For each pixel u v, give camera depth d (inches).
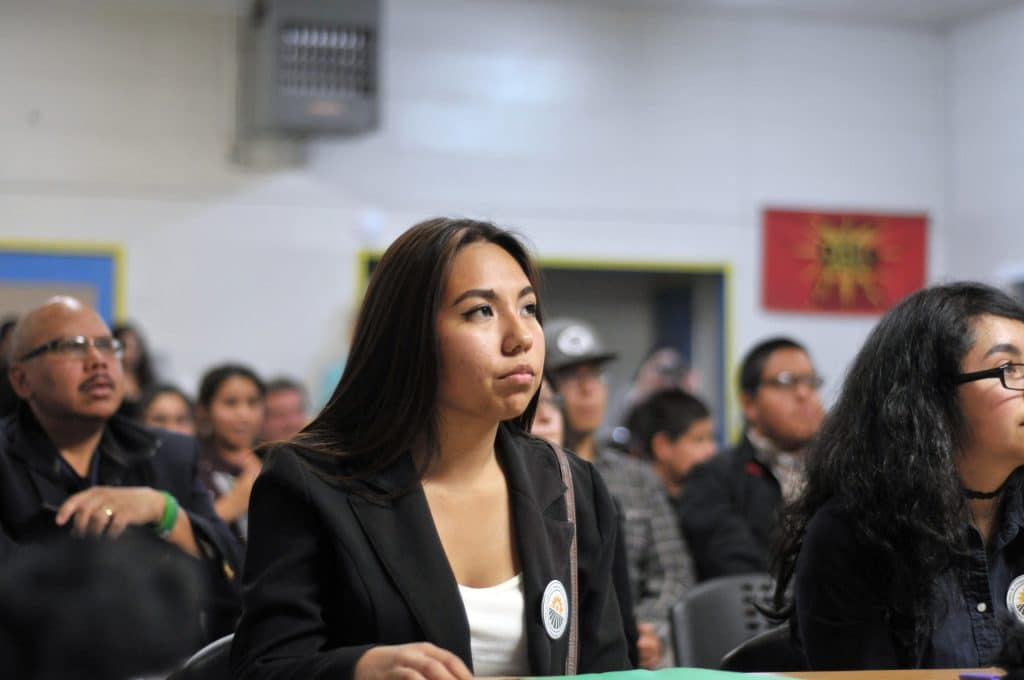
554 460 72.6
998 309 79.5
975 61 291.4
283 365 259.8
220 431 171.0
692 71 286.0
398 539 64.4
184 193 255.9
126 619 51.9
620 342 319.9
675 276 303.6
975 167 291.1
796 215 289.4
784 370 147.9
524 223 275.1
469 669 63.0
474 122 273.1
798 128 291.0
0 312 245.4
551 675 65.3
